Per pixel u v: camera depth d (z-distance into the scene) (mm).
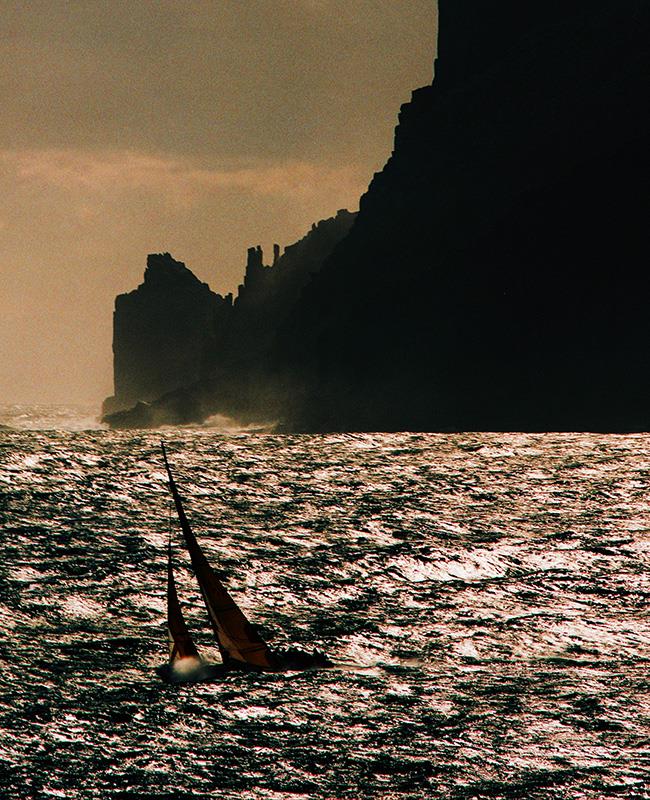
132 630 158875
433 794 108188
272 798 107625
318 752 117312
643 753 117000
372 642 155250
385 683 138250
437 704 131000
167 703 130625
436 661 147250
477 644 154625
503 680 139625
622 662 147250
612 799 107000
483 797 107625
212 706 129750
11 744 118250
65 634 156500
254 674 141000
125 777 111625
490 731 122688
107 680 138250
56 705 129375
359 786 109938
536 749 118000
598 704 130875
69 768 113312
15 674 139500
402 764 114500
